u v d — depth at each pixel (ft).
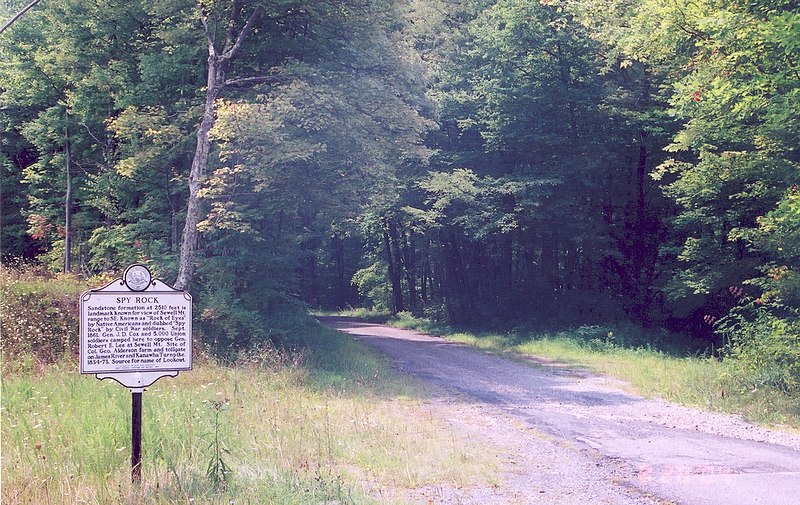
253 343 56.49
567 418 40.88
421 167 110.42
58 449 24.54
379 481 25.75
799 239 57.41
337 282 217.36
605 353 79.41
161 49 75.31
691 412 43.29
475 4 115.44
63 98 94.94
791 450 32.96
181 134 66.90
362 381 53.42
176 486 21.47
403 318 147.13
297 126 59.21
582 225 99.76
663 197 100.01
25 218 113.29
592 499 24.22
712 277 76.64
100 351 22.13
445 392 51.01
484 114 105.29
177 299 23.09
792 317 58.23
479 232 102.47
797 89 51.57
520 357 77.20
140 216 75.77
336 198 66.44
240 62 70.69
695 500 24.16
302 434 30.58
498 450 31.89
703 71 58.39
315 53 69.56
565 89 96.73
